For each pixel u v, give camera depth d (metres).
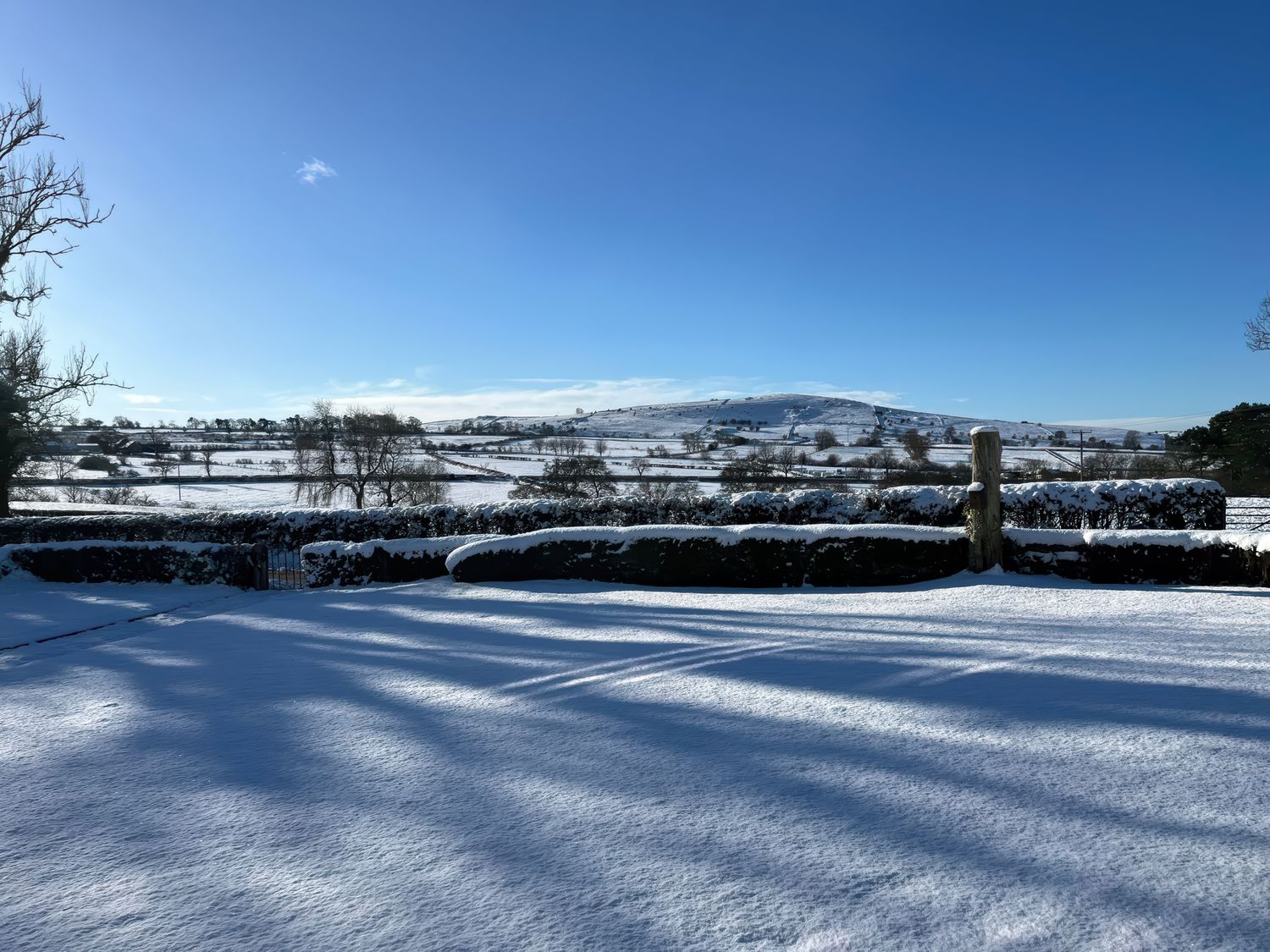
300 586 13.52
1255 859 2.57
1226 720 3.91
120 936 2.41
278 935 2.38
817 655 5.90
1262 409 33.25
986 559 9.66
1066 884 2.47
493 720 4.55
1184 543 8.70
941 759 3.57
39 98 26.16
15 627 9.19
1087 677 4.86
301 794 3.53
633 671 5.63
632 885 2.58
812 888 2.51
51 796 3.63
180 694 5.60
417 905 2.52
